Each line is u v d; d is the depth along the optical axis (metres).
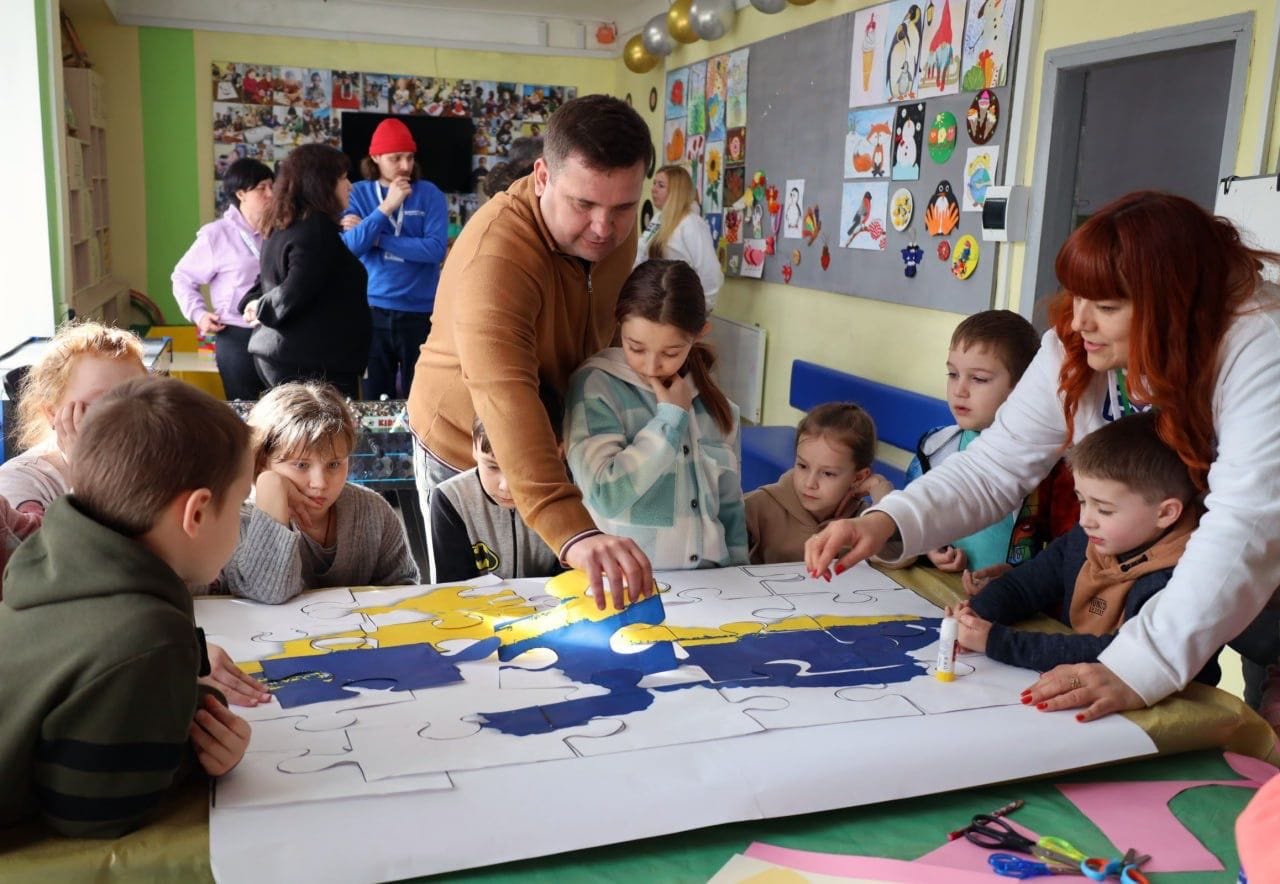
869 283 4.34
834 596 1.49
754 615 1.40
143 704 0.82
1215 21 2.70
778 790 0.95
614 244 1.57
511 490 1.37
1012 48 3.44
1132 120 3.41
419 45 7.43
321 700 1.09
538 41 7.61
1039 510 1.71
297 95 7.30
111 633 0.82
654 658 1.23
